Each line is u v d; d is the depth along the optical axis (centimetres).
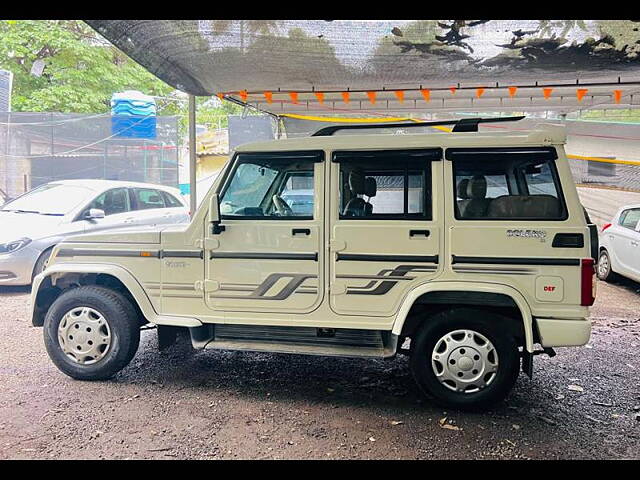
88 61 1658
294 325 387
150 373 443
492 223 356
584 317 347
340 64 489
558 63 486
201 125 1944
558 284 349
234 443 323
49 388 407
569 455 312
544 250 350
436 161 366
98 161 1320
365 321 376
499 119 388
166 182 1364
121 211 856
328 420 356
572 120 1039
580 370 461
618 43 423
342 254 377
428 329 370
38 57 1620
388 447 320
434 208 365
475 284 356
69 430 338
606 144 1032
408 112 788
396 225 369
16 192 1277
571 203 349
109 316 411
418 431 340
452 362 367
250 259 391
